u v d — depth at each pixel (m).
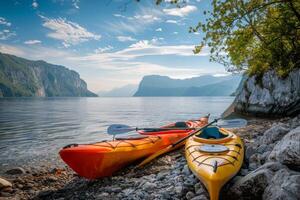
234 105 28.83
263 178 5.91
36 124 39.97
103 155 9.54
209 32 10.95
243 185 6.11
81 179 10.77
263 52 13.58
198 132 11.01
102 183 9.54
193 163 7.42
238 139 9.23
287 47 13.54
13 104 123.00
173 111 65.75
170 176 8.68
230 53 12.56
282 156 6.29
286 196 5.02
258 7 10.91
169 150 12.56
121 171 10.58
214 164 6.80
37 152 19.14
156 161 10.98
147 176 9.29
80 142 24.08
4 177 12.49
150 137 12.19
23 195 9.48
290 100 20.00
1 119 48.34
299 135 6.37
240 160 7.58
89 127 36.06
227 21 10.66
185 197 7.01
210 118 42.00
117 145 10.31
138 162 11.23
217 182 6.25
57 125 38.62
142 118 48.41
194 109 72.50
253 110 23.89
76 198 8.30
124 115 56.91
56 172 12.52
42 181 11.03
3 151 19.66
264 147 8.82
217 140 8.86
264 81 22.80
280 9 11.94
